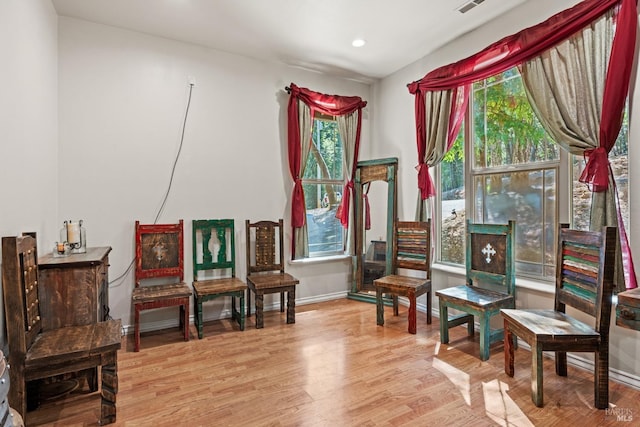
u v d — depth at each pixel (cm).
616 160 221
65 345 171
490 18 290
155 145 315
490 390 207
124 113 302
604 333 186
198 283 315
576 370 232
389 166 388
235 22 293
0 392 88
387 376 224
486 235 287
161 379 221
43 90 237
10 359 155
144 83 310
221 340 288
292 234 383
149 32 308
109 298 299
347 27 303
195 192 333
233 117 352
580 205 242
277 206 378
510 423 175
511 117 286
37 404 192
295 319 339
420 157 350
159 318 318
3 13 167
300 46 338
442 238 354
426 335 297
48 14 251
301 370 233
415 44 335
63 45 279
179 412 186
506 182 292
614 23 210
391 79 407
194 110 332
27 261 170
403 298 392
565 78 233
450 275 336
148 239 306
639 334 203
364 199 420
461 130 331
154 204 315
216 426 174
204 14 280
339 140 421
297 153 376
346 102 403
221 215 346
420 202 349
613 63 205
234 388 210
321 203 411
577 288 207
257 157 365
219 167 345
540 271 269
